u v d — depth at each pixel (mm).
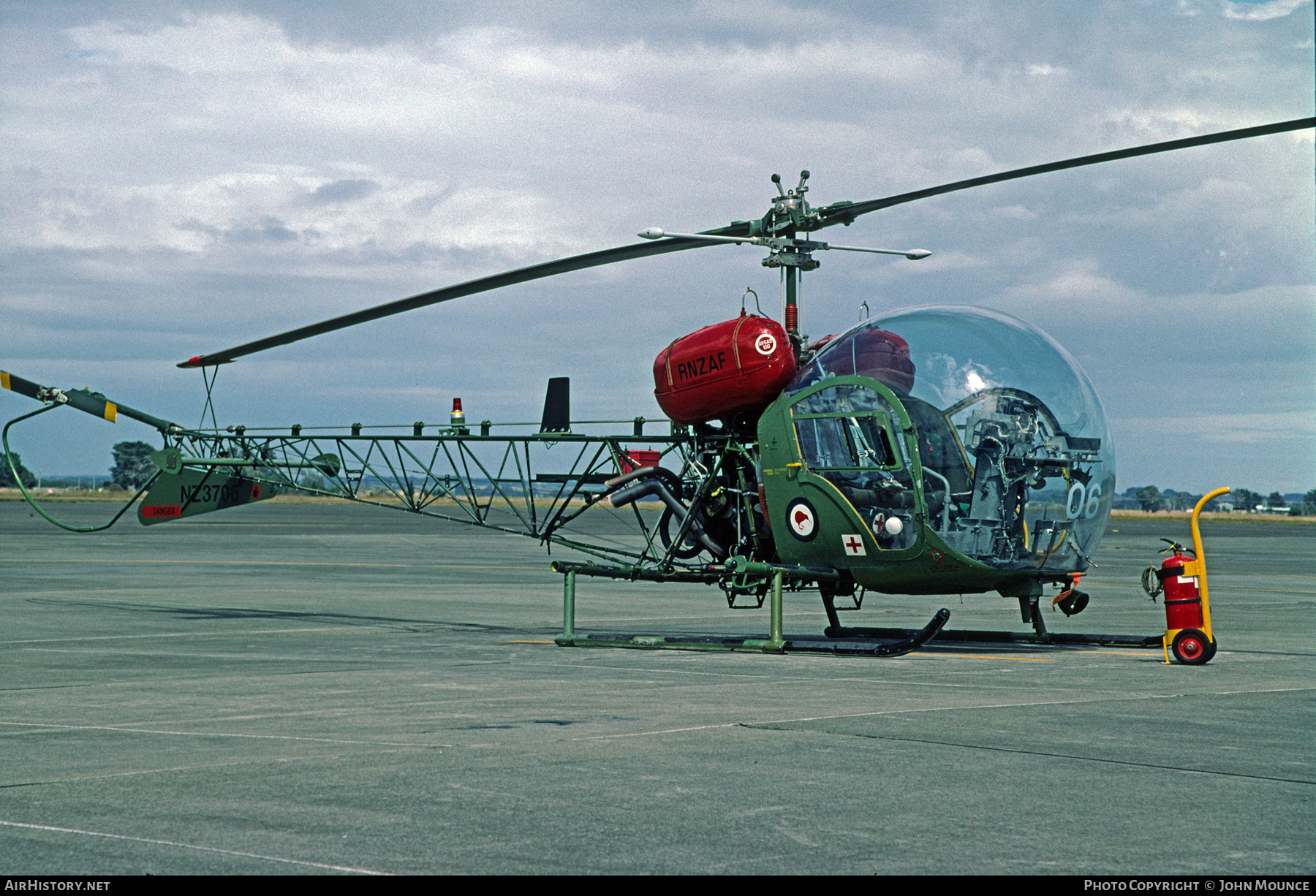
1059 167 9102
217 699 8523
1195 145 8422
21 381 15984
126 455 188500
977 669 10055
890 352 10430
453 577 24469
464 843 4668
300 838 4742
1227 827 4895
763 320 11258
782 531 11203
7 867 4371
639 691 8773
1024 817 5035
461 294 11500
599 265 11148
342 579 23719
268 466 16422
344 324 12359
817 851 4566
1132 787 5566
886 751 6414
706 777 5777
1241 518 134625
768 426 11141
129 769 6008
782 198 10883
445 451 14602
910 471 10047
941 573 10320
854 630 12883
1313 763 6094
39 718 7676
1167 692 8625
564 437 13242
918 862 4422
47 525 52562
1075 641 11594
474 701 8352
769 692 8688
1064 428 10219
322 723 7422
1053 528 10250
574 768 5980
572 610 12469
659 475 12453
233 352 13523
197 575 24234
